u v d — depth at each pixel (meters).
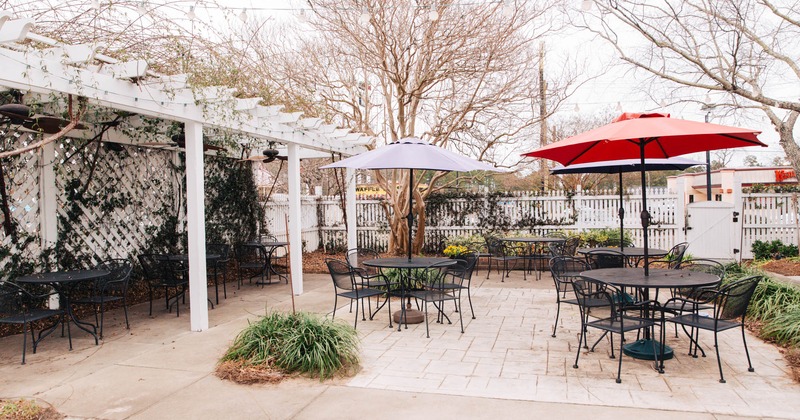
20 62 4.07
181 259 7.39
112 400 3.97
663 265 10.51
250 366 4.46
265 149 10.21
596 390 4.00
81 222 7.25
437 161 5.76
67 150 7.01
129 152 8.09
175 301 7.95
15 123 5.78
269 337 4.74
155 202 8.69
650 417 3.48
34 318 5.09
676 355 4.87
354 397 3.95
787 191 12.95
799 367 4.43
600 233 11.27
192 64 5.73
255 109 7.05
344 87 12.45
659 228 11.89
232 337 5.75
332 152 9.65
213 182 10.04
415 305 7.33
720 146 5.21
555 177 20.25
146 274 6.99
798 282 7.75
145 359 4.98
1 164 5.88
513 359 4.82
